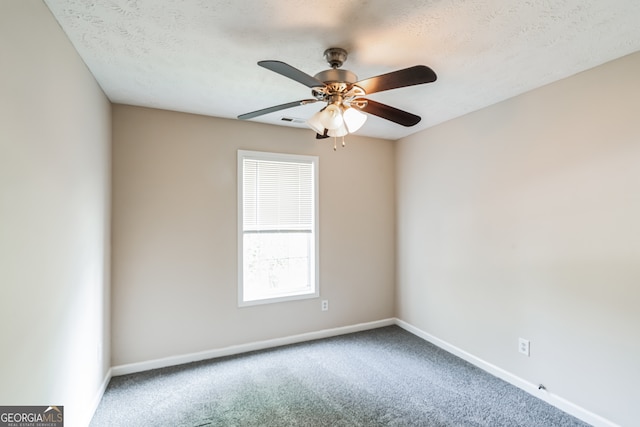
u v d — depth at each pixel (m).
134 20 1.57
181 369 2.80
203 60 1.99
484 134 2.81
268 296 3.32
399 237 3.90
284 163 3.42
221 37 1.73
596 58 1.95
